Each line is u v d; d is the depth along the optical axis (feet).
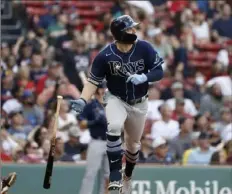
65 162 98.84
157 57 72.23
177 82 136.36
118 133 71.51
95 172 92.84
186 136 111.86
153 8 173.99
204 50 166.30
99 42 153.07
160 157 104.78
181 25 167.22
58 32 158.92
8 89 127.44
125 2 167.12
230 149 107.34
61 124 107.24
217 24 170.30
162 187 97.19
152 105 127.95
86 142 109.29
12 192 95.81
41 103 124.26
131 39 70.90
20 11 167.32
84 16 175.32
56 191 96.43
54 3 173.47
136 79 70.54
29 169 96.22
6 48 139.13
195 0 175.11
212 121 126.62
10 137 107.34
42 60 140.05
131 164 75.72
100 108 91.66
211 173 98.17
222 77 146.30
